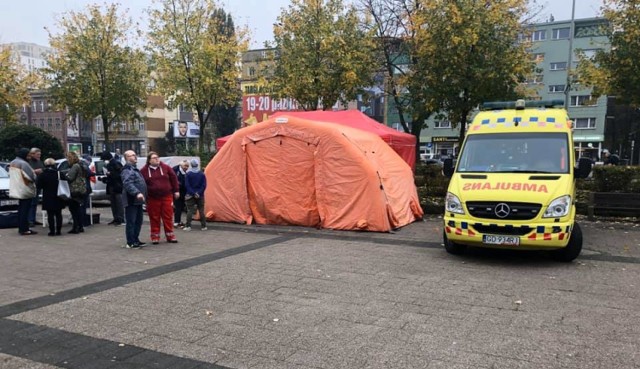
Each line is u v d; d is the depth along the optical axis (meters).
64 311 5.68
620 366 4.11
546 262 7.94
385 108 49.22
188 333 4.95
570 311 5.50
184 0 23.19
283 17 22.42
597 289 6.36
